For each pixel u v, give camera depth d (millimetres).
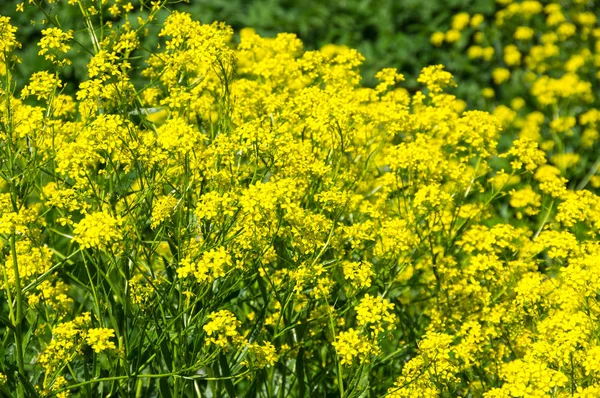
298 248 5086
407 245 5465
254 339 5203
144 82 10547
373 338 4828
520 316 5387
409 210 5809
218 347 4637
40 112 4738
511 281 5727
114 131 4777
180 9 13492
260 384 5566
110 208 4758
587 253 5832
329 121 5398
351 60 6605
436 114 6344
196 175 4871
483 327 5684
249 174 5340
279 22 13391
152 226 4859
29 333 4980
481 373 5348
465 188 6375
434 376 4875
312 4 13656
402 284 6035
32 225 4887
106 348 4578
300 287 4895
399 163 5715
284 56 6520
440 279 5867
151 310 4910
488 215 6344
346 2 13461
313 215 4922
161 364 5523
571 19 12078
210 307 4930
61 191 4812
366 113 6062
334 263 5418
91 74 5113
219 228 4906
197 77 5977
